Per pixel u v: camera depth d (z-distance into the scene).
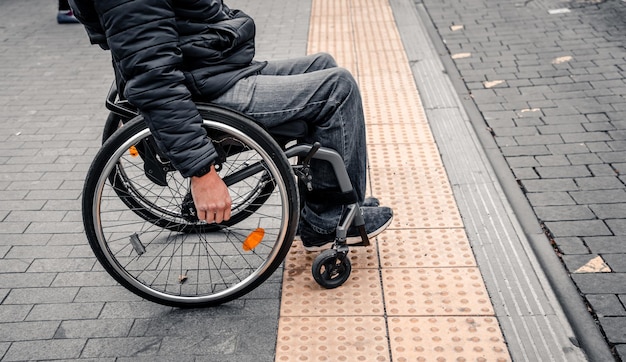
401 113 5.07
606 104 5.12
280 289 3.10
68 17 7.88
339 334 2.79
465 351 2.67
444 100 5.29
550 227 3.57
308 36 7.06
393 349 2.69
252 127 2.65
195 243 3.49
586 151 4.40
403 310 2.92
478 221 3.61
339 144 2.85
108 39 2.31
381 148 4.50
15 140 4.83
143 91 2.34
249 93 2.71
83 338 2.84
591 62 6.03
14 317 2.97
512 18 7.52
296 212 2.80
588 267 3.22
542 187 3.98
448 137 4.64
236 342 2.77
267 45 6.77
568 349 2.69
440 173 4.14
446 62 6.25
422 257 3.29
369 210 3.22
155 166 2.88
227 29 2.62
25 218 3.79
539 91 5.46
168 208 3.60
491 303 2.95
